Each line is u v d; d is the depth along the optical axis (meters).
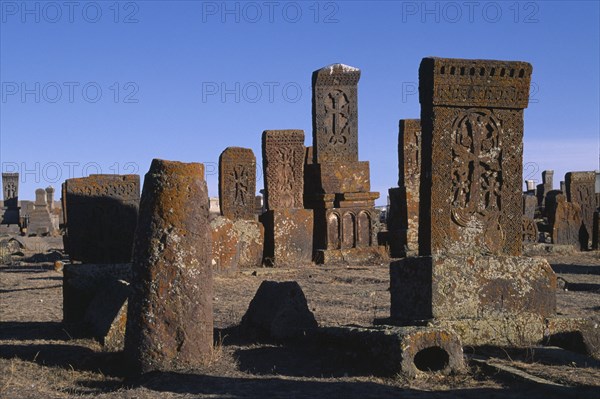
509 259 10.04
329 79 25.55
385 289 17.06
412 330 8.18
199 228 8.77
